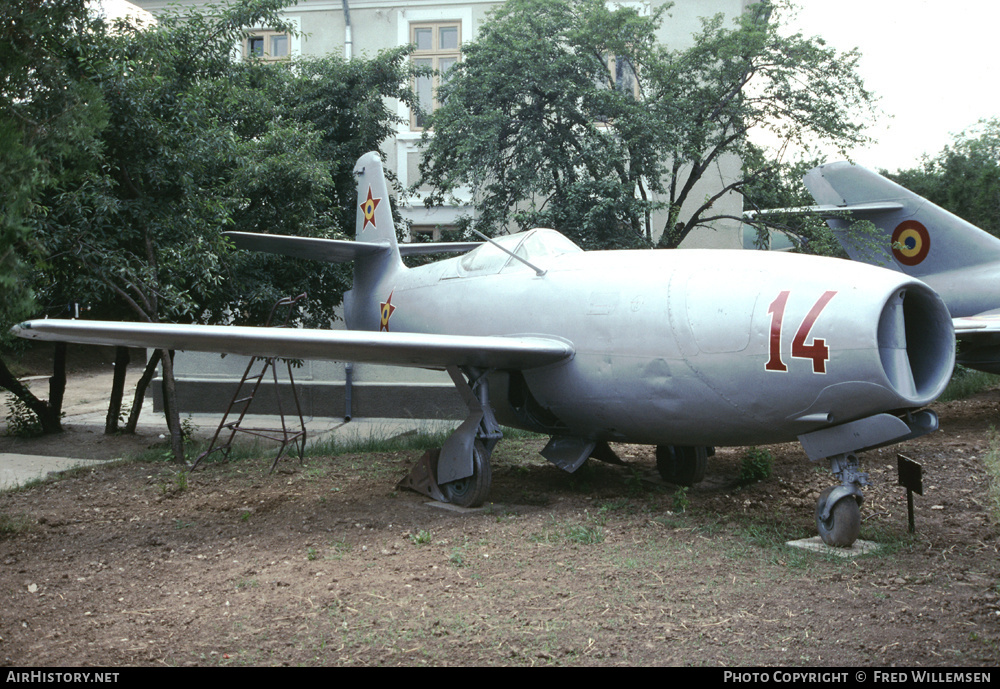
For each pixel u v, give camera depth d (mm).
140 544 5375
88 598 4250
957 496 6109
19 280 5328
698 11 15305
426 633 3605
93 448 9688
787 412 5074
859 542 5035
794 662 3256
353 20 16891
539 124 12047
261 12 10281
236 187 9789
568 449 6844
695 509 6000
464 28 16609
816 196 12023
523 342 6090
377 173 9391
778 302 5098
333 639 3562
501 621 3742
